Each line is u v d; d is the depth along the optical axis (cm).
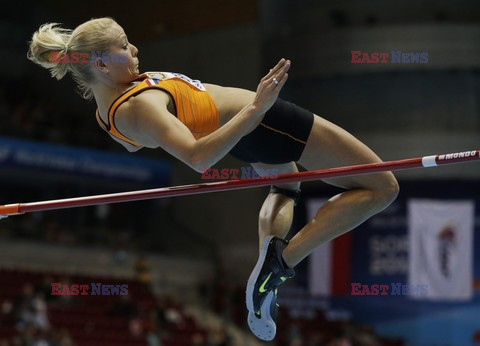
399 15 1891
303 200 1888
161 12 1880
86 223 1983
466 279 1627
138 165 1911
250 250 1884
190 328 1528
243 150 404
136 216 2056
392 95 1830
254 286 405
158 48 2005
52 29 390
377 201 393
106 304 1515
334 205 397
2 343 1173
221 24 1919
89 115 2109
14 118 1953
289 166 422
